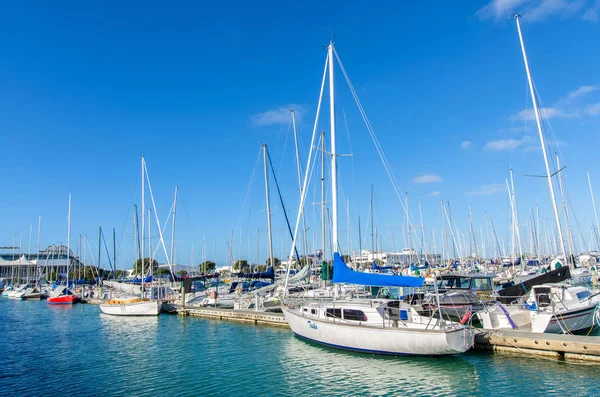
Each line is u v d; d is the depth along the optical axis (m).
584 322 20.89
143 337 26.66
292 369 18.19
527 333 19.42
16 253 117.56
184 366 19.27
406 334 18.39
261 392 15.57
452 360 18.27
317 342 21.70
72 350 23.30
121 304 37.00
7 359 21.31
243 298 34.91
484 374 16.56
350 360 19.05
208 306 36.94
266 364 19.08
